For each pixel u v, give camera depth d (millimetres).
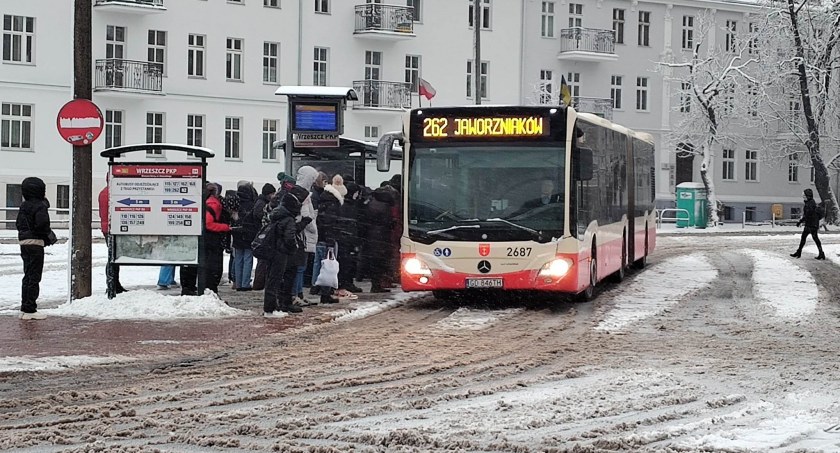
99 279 24781
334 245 21328
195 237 18938
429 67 62781
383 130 61406
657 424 9750
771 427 9484
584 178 19844
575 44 66750
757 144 69438
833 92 63406
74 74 18938
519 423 9656
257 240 18297
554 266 19578
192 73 55688
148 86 53531
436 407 10477
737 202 72625
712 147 64875
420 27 62375
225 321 17641
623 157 26094
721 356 14164
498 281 19641
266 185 22172
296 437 9086
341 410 10312
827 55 63031
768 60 63781
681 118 69312
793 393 11367
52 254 33625
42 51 51500
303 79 58719
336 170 25781
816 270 29344
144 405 10578
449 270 19750
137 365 13219
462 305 20578
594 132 21938
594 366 13273
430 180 19953
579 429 9477
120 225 18984
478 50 42062
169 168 18938
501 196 19750
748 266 30812
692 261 32969
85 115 18750
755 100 64625
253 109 57312
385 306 20016
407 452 8500
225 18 56281
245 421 9766
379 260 22516
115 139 53656
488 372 12727
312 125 23359
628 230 26938
